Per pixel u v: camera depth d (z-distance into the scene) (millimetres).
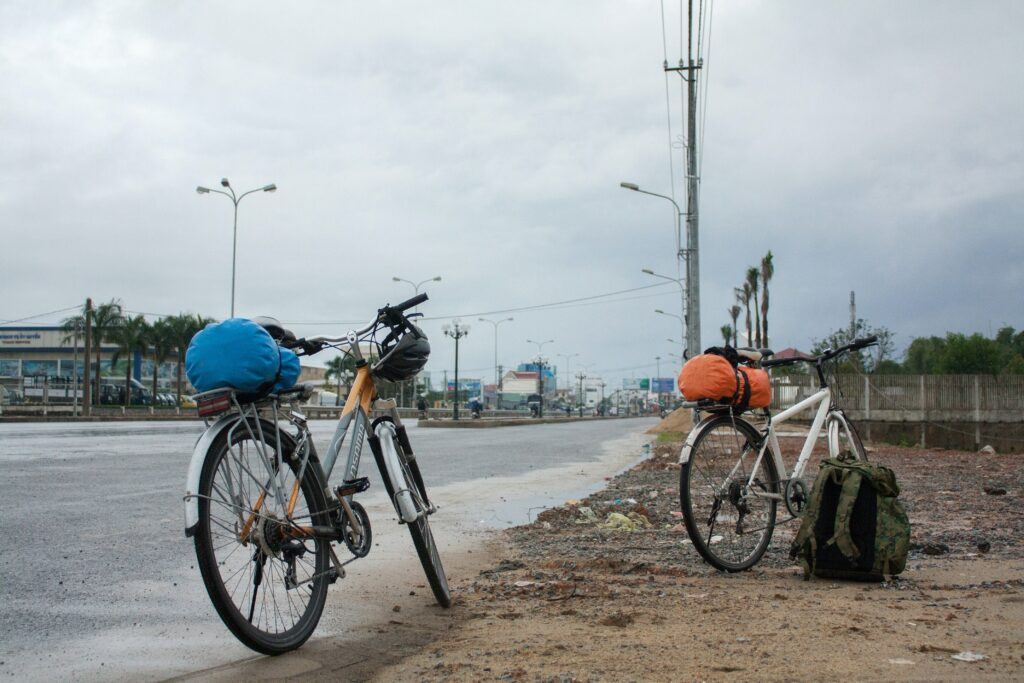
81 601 4363
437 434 30406
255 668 3268
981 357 54031
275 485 3428
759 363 5492
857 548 4680
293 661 3359
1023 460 14820
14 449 16375
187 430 27656
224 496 3186
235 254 45031
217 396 3201
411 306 4023
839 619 3811
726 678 2975
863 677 2957
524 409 139875
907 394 36906
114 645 3594
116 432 25578
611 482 11156
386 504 8469
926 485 9961
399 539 6430
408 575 5062
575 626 3787
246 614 3299
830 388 5613
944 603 4137
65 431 26375
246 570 3316
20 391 68438
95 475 10945
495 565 5406
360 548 3904
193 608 4262
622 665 3164
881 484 4754
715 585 4672
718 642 3451
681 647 3389
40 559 5391
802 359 5574
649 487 10430
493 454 17703
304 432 3654
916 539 6137
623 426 50031
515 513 8078
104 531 6512
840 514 4711
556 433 32594
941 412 36594
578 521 7375
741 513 5141
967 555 5539
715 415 5133
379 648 3543
